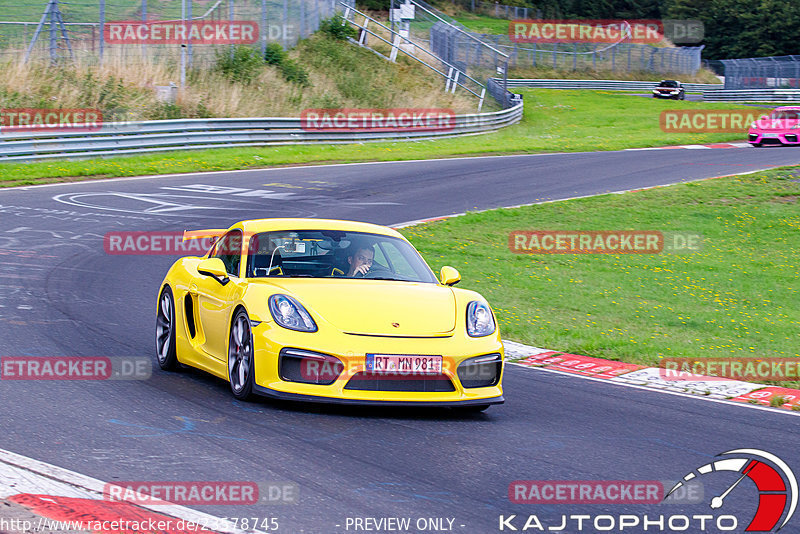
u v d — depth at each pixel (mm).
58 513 14391
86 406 21656
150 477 16562
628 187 88875
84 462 17203
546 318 41750
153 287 42062
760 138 131000
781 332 41438
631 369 32094
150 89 105625
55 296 37656
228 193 74812
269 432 20312
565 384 29141
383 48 165625
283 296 22906
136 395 23188
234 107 111938
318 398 21609
